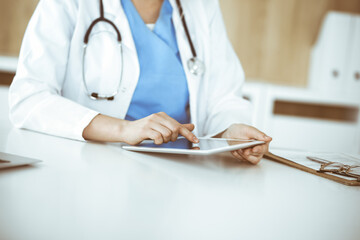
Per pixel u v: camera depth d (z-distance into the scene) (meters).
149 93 1.17
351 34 2.58
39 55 0.98
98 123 0.86
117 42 1.12
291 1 2.86
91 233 0.34
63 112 0.89
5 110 2.26
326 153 0.93
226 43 1.35
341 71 2.59
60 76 1.04
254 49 2.88
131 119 1.17
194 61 1.20
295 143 2.53
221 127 1.06
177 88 1.20
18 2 2.58
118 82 1.12
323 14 2.88
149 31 1.17
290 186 0.60
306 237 0.39
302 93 2.54
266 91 2.48
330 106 2.98
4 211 0.37
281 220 0.43
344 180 0.65
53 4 1.03
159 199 0.46
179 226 0.38
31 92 0.93
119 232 0.35
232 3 2.83
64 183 0.49
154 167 0.64
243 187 0.56
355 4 2.91
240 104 1.21
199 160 0.74
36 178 0.50
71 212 0.39
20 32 2.60
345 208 0.50
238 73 1.33
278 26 2.88
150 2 1.21
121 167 0.61
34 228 0.34
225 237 0.36
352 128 2.58
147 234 0.35
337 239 0.39
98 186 0.49
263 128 2.49
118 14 1.14
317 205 0.50
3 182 0.46
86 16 1.09
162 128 0.77
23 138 0.81
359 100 2.62
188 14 1.28
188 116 1.28
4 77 2.64
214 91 1.29
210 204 0.46
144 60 1.16
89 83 1.11
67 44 1.04
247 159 0.76
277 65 2.90
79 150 0.73
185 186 0.53
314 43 2.85
